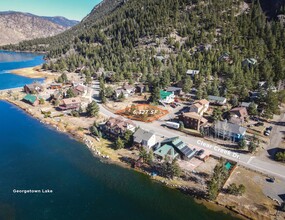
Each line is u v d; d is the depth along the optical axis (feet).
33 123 324.80
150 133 254.47
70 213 174.19
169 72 495.00
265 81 428.15
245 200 181.57
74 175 216.13
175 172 204.54
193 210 176.96
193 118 296.10
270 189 192.54
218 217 170.30
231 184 188.65
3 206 179.83
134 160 234.17
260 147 253.85
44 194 192.54
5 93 451.94
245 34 620.90
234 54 518.37
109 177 213.66
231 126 272.31
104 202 184.75
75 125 312.71
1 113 358.23
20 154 249.34
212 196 181.57
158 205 182.29
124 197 190.08
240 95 382.63
